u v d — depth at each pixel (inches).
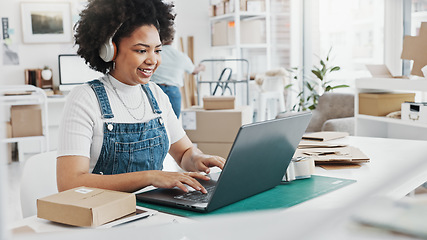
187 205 38.8
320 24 218.2
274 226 5.6
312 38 225.0
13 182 159.2
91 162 55.2
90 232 6.2
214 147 122.0
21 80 242.4
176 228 6.2
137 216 34.2
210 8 275.9
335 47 208.1
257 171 39.8
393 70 169.9
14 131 191.5
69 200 33.4
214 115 120.8
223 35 263.3
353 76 196.4
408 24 163.5
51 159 55.7
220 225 5.8
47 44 245.3
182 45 280.2
